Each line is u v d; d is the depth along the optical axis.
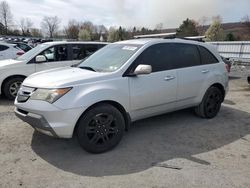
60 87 3.74
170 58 4.89
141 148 4.26
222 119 5.80
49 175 3.44
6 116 5.81
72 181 3.31
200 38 6.04
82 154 4.03
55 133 3.72
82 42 8.27
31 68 7.43
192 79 5.16
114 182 3.29
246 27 56.47
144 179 3.36
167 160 3.87
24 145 4.31
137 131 4.99
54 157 3.93
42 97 3.77
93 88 3.91
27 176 3.41
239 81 11.97
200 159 3.92
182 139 4.65
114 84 4.11
